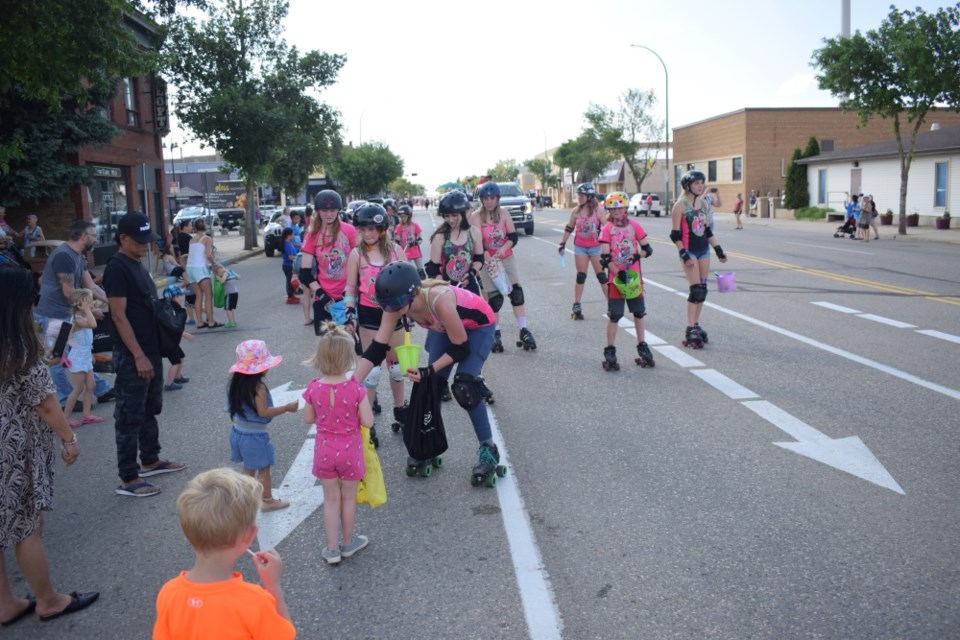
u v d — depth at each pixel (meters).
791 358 9.14
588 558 4.50
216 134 32.78
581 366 9.18
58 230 24.56
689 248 9.77
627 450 6.26
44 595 4.13
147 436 6.15
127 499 5.80
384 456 6.41
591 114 67.50
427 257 24.48
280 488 5.83
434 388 5.52
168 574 4.61
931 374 8.21
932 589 4.00
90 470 6.49
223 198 64.44
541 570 4.38
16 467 3.96
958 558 4.31
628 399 7.71
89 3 11.92
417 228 15.60
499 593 4.16
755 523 4.85
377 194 76.38
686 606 3.94
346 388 4.52
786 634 3.66
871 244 26.36
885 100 29.17
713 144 58.81
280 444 6.87
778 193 53.38
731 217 51.19
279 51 34.09
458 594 4.17
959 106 29.08
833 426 6.64
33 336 4.00
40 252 18.23
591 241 12.09
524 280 17.92
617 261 8.55
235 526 2.69
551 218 53.84
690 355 9.52
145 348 5.84
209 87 33.09
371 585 4.32
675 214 9.73
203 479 2.76
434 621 3.92
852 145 53.94
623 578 4.25
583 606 3.98
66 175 21.42
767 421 6.84
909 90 28.70
